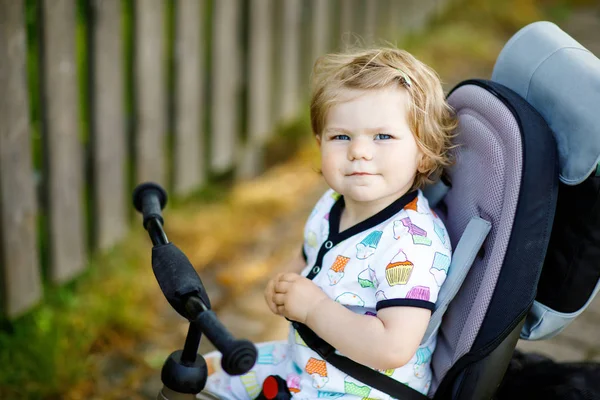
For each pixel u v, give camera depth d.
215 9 3.06
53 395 2.25
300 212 3.38
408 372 1.40
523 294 1.25
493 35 5.63
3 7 2.15
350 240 1.41
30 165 2.35
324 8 3.86
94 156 2.65
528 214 1.23
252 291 2.80
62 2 2.35
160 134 2.95
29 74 2.71
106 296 2.63
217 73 3.17
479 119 1.34
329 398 1.40
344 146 1.37
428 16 5.45
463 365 1.32
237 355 1.02
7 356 2.31
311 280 1.44
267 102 3.56
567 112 1.25
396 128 1.34
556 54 1.32
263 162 3.78
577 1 6.32
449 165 1.43
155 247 1.26
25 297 2.43
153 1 2.74
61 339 2.42
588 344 2.48
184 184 3.17
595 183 1.24
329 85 1.39
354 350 1.30
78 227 2.63
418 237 1.34
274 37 3.52
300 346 1.44
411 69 1.39
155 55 2.82
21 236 2.37
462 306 1.34
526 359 1.62
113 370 2.38
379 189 1.35
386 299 1.31
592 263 1.28
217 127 3.26
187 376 1.23
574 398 1.44
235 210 3.32
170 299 1.17
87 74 2.56
